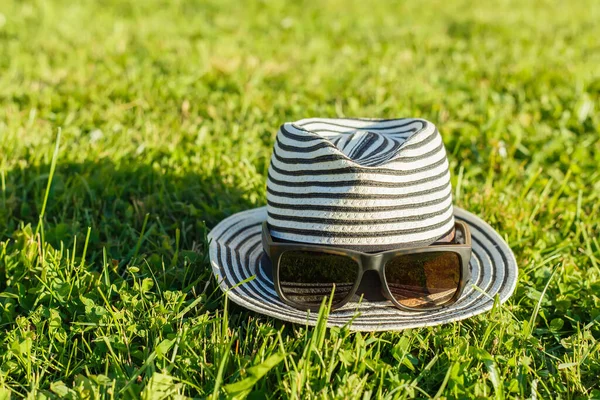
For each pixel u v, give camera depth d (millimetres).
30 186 1015
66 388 744
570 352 806
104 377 750
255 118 1246
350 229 778
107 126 1180
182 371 762
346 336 774
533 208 1021
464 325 826
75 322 800
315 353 768
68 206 996
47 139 1128
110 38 1704
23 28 1758
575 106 1277
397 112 1274
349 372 765
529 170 1104
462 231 840
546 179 1093
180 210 996
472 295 819
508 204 1010
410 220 783
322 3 2291
